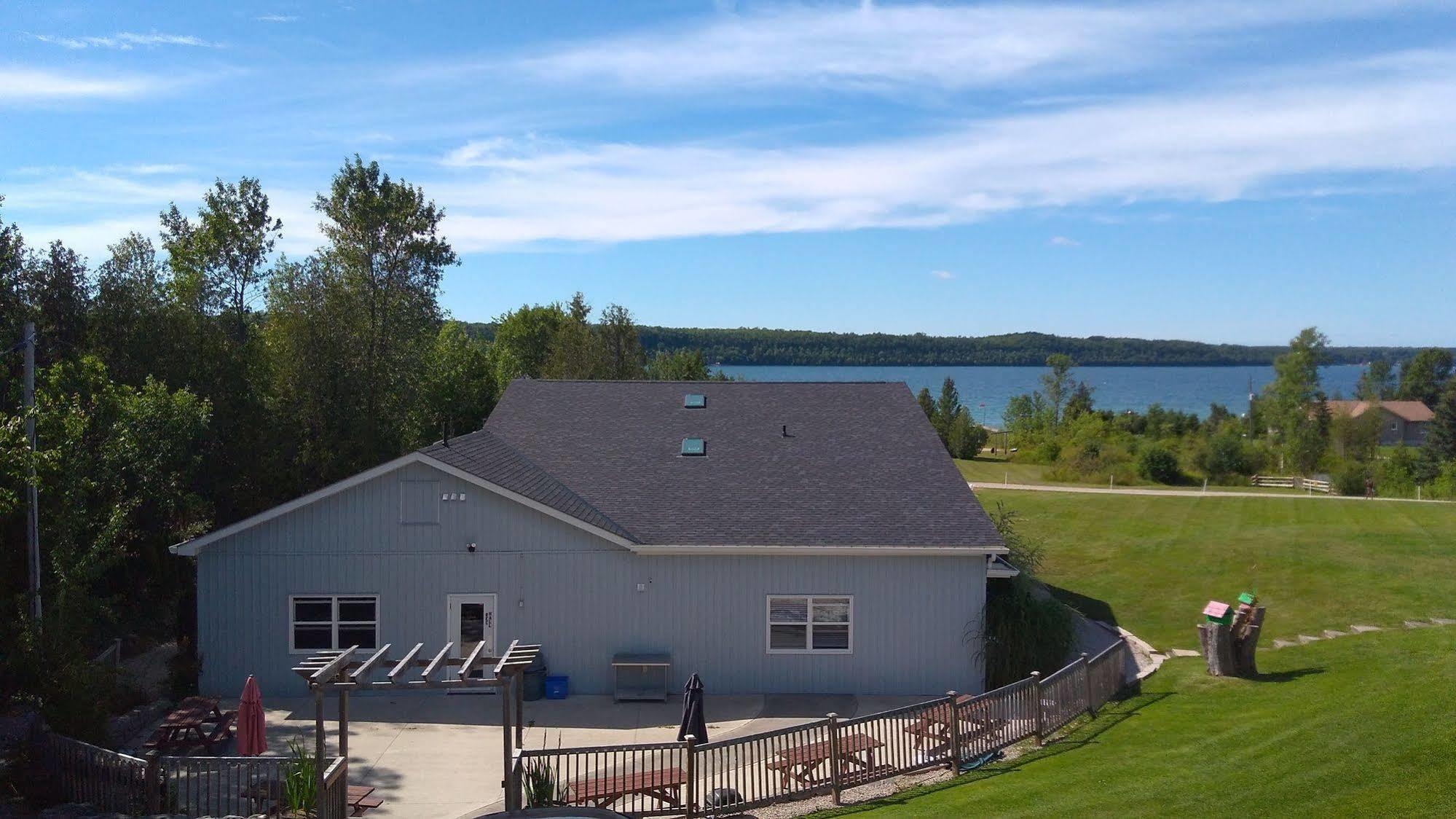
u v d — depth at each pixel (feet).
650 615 64.59
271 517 62.59
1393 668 55.16
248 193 132.98
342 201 120.88
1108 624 80.74
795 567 64.69
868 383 88.58
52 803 41.78
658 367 216.13
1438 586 82.99
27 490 54.08
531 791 41.27
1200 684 59.11
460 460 64.49
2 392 71.31
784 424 80.59
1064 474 190.29
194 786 45.21
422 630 63.67
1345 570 89.40
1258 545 100.83
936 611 64.69
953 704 47.11
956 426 255.09
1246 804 35.99
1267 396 260.83
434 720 58.44
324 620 63.36
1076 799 38.65
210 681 62.80
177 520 83.25
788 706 62.13
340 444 102.27
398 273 122.52
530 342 235.40
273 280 114.01
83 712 46.34
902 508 68.08
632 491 69.97
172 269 131.54
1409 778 36.29
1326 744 41.91
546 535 64.03
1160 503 133.69
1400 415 355.15
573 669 64.49
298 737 54.44
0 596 54.75
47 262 82.23
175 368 86.07
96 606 54.90
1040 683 51.13
